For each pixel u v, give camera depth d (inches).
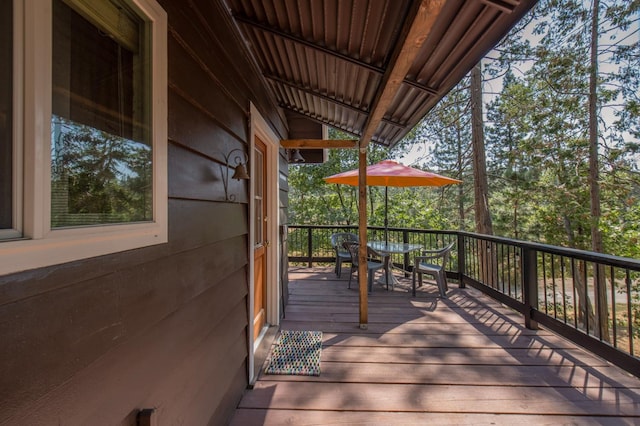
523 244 119.0
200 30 52.1
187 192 46.8
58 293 24.3
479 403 73.9
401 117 108.2
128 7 33.1
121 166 32.5
